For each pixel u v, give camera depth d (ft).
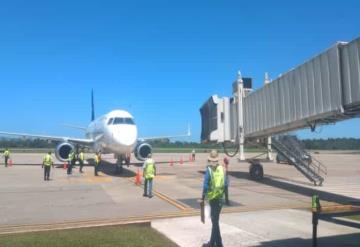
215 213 31.96
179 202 57.77
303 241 34.35
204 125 116.26
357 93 47.21
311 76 60.39
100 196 64.80
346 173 106.22
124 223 42.83
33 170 118.01
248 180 88.22
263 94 81.71
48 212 51.13
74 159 116.06
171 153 287.48
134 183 83.25
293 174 102.73
